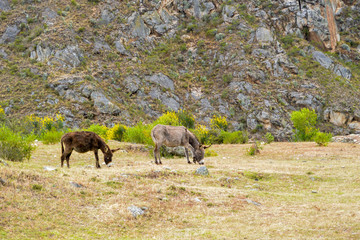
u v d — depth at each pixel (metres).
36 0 76.38
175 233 6.93
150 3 81.88
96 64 64.12
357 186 12.10
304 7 82.12
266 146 26.28
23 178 8.32
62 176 9.40
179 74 69.25
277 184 12.58
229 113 59.75
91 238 6.32
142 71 65.38
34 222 6.53
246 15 79.38
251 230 7.14
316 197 10.66
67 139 12.29
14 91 55.16
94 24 72.25
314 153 21.03
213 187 10.84
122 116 53.69
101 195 8.51
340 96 63.53
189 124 33.41
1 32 68.94
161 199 8.81
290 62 69.25
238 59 68.50
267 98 61.25
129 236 6.64
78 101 54.19
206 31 78.94
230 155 21.47
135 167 13.19
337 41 86.50
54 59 61.94
